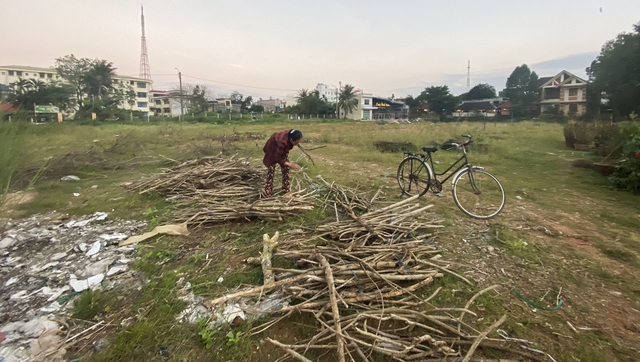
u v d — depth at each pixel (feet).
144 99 222.07
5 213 14.88
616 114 86.94
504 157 33.60
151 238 13.30
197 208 16.01
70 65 162.91
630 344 7.57
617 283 9.97
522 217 15.51
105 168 27.37
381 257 10.26
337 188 18.03
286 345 7.14
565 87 153.89
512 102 210.18
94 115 110.22
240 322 8.29
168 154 33.65
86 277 10.75
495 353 7.35
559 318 8.43
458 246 12.39
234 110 229.25
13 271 11.19
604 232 13.87
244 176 21.07
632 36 85.56
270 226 14.28
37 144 17.88
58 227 14.84
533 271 10.63
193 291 9.68
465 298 9.25
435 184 17.07
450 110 210.38
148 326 8.22
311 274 9.28
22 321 8.63
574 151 38.63
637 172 19.98
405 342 7.25
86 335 8.15
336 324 7.16
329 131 74.84
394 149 38.75
